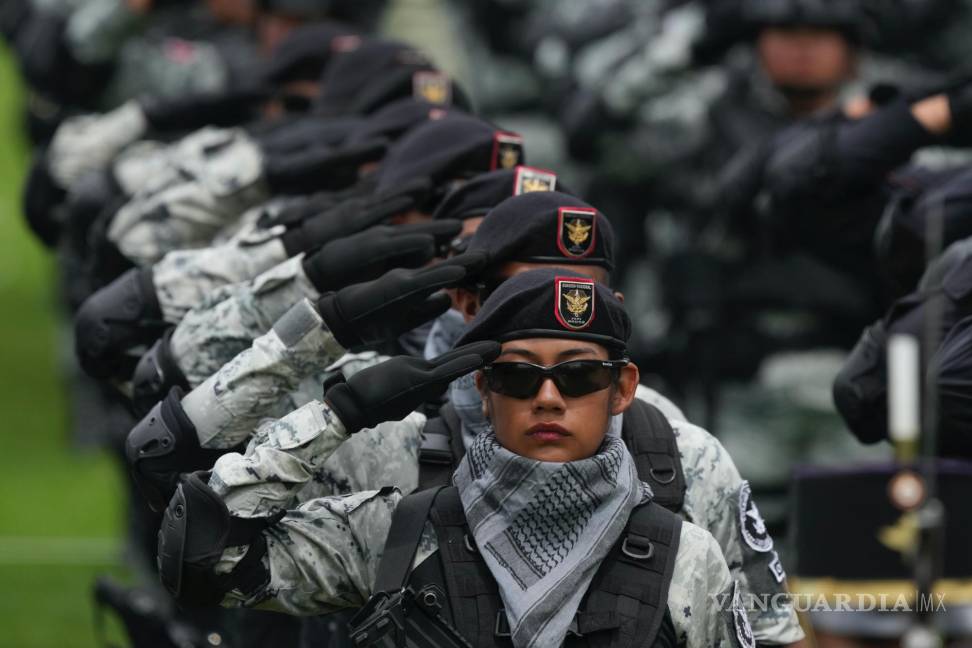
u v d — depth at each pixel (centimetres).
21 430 4119
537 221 1432
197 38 3172
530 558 1278
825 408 2559
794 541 1221
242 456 1320
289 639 1844
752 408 2614
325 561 1327
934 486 1170
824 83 2606
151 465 1422
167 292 1636
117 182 2248
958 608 1162
